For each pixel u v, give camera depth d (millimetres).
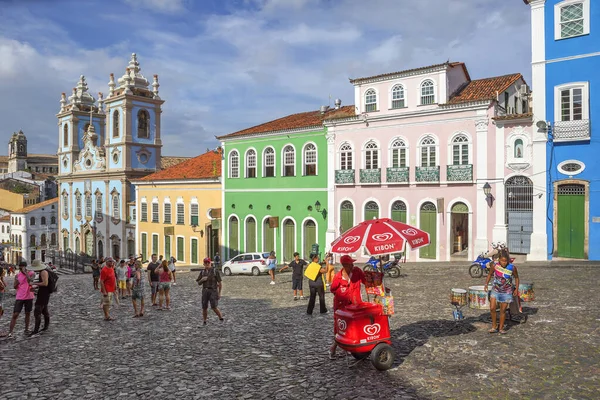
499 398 6852
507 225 22984
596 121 20375
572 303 12234
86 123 54438
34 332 11727
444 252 24688
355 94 28062
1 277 13305
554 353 8547
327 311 13586
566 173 21047
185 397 7410
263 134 32094
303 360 8961
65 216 53656
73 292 20062
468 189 23922
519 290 10812
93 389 7855
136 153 45094
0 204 77812
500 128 22906
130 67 45375
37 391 7809
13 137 119938
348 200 28328
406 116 25922
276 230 31719
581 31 20625
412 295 14852
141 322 13086
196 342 10641
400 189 26281
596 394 6848
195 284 22297
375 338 8148
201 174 36938
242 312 14031
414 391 7215
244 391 7555
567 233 21141
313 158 29969
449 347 9180
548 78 21438
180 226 38312
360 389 7379
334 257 28281
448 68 24781
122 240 44938
